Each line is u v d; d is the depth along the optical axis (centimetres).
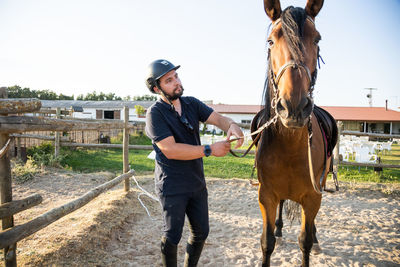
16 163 651
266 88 217
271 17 202
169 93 188
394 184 605
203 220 197
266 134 216
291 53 163
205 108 212
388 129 3130
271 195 224
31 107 183
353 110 3325
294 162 205
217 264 276
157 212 420
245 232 356
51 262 242
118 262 267
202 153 173
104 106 3180
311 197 217
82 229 303
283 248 312
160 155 193
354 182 618
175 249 191
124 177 435
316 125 239
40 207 420
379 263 278
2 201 178
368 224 385
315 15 199
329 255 294
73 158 854
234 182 609
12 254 180
